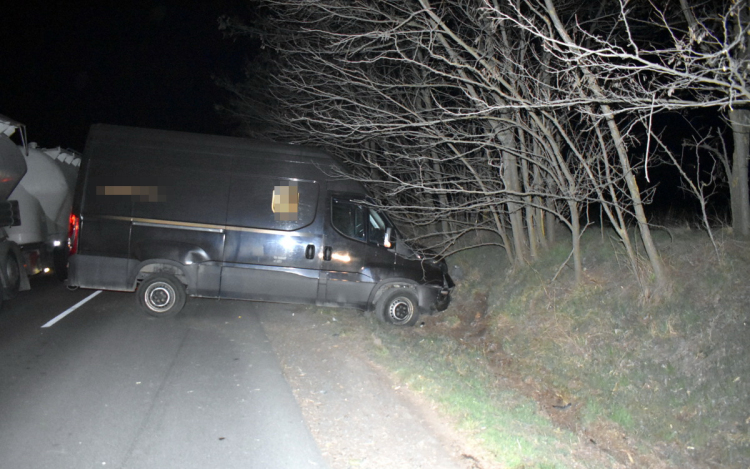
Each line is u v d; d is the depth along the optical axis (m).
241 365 6.80
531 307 8.51
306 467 4.32
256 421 5.15
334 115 11.05
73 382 5.96
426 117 9.17
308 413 5.38
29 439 4.59
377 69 11.26
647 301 7.12
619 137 7.03
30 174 11.39
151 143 8.93
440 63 8.99
